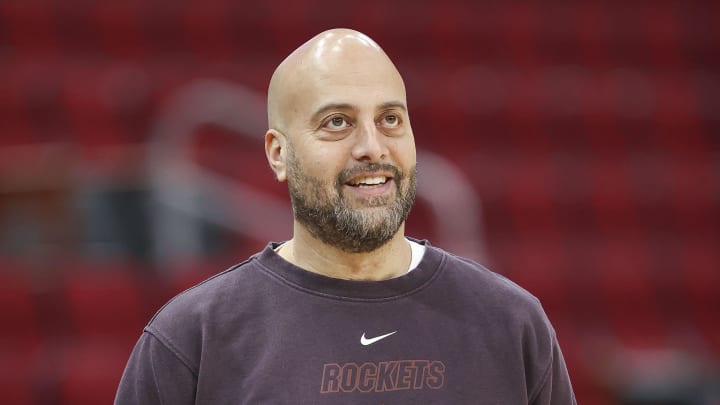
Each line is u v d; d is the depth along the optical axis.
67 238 13.24
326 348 4.05
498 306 4.32
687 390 13.27
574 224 17.27
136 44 19.78
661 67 22.48
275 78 4.40
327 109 4.13
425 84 19.78
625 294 15.78
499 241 16.66
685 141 20.45
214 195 14.32
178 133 16.59
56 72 17.98
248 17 20.78
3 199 13.51
